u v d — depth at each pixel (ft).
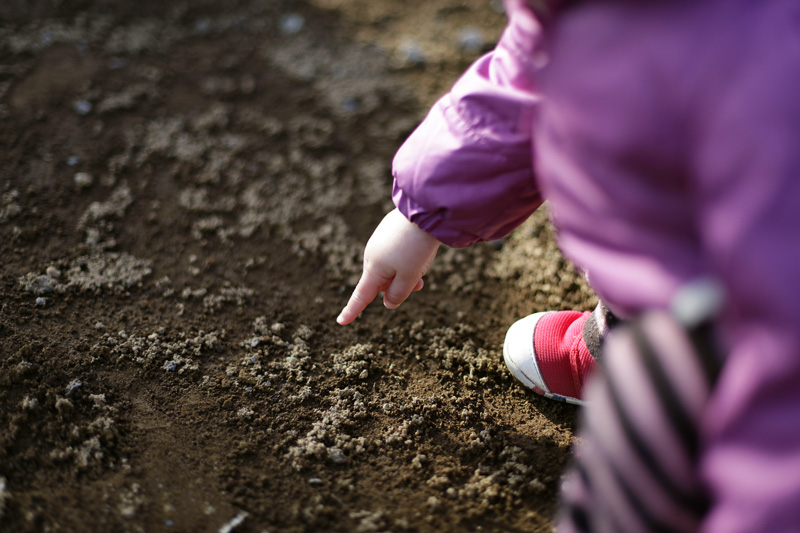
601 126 2.06
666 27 2.02
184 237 2.92
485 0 3.78
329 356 2.73
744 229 1.90
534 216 3.10
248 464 2.52
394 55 3.52
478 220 2.38
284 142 3.19
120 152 3.07
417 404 2.66
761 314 1.91
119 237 2.89
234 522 2.43
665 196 2.05
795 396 1.89
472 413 2.65
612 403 2.14
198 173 3.07
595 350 2.57
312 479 2.51
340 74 3.43
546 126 2.14
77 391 2.58
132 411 2.57
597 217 2.10
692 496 2.11
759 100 1.90
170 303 2.78
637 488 2.11
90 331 2.69
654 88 2.02
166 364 2.66
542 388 2.68
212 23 3.51
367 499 2.49
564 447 2.61
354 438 2.59
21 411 2.52
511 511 2.50
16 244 2.82
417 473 2.54
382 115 3.32
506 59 2.28
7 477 2.43
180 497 2.45
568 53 2.09
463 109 2.32
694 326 2.11
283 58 3.44
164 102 3.23
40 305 2.71
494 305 2.89
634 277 2.09
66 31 3.36
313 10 3.64
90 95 3.19
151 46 3.38
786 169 1.84
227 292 2.82
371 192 3.11
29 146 3.02
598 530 2.15
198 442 2.54
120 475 2.47
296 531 2.43
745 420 1.99
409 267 2.48
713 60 1.99
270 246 2.94
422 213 2.40
